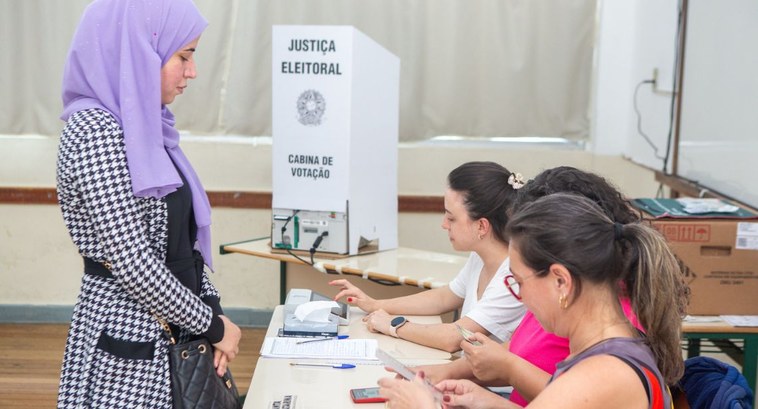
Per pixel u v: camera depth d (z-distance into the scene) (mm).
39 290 4465
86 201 1635
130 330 1692
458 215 2158
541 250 1275
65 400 1715
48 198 4340
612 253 1274
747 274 2457
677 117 3545
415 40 4195
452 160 4328
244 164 4340
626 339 1280
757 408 2518
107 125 1662
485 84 4238
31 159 4340
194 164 4344
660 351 1321
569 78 4234
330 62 2959
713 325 2406
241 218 4375
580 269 1261
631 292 1309
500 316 2094
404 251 3264
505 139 4320
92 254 1699
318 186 3057
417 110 4270
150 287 1648
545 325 1348
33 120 4301
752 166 2760
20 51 4238
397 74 3246
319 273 3312
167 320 1701
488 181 2135
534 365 1751
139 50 1691
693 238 2439
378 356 1720
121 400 1688
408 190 4352
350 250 3094
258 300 4492
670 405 1303
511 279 2055
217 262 4445
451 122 4273
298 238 3113
